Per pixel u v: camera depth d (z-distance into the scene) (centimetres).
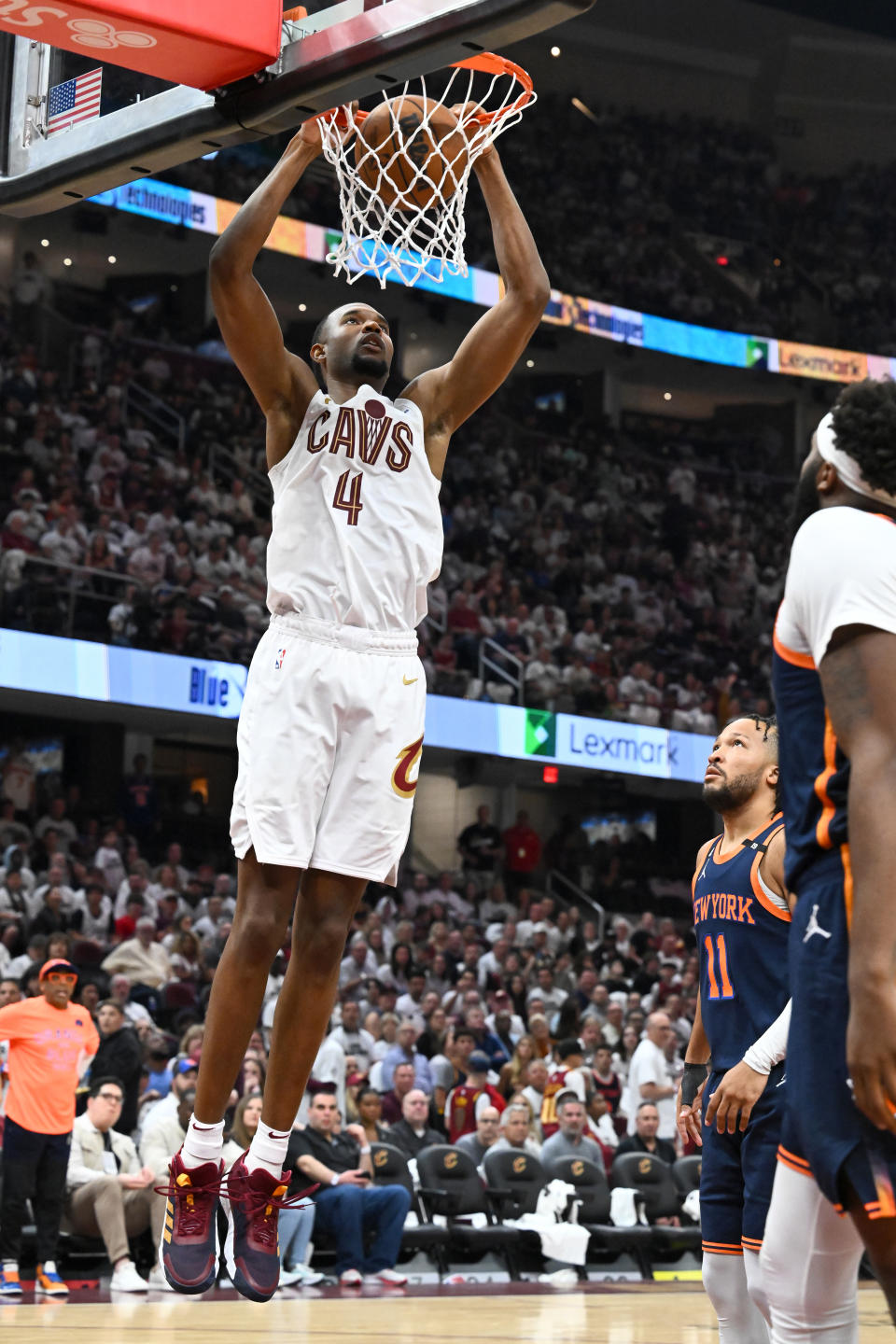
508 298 371
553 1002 1630
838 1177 238
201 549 2073
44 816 1855
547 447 2655
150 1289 951
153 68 363
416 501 355
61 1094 921
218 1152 350
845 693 236
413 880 1969
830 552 244
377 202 373
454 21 322
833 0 2903
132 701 1744
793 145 3038
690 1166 1185
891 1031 221
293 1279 999
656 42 2858
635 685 2291
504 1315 827
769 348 2767
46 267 2305
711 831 2386
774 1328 278
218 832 2108
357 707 344
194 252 2375
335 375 363
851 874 235
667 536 2672
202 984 1423
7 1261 909
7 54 426
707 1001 426
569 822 2286
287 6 361
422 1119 1142
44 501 2005
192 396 2328
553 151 2803
